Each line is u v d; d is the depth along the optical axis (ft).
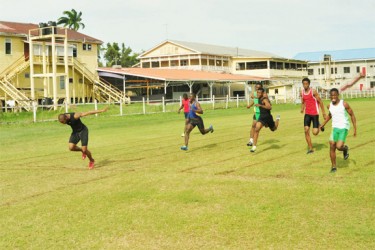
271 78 202.59
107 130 73.46
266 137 54.80
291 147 45.19
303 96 40.24
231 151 44.29
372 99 180.86
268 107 40.98
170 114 109.50
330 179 29.76
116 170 36.45
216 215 23.12
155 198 26.86
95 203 26.30
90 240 20.49
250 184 29.22
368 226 20.62
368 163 34.65
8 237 21.17
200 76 164.96
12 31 134.00
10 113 95.86
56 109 103.65
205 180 31.01
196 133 63.26
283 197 25.80
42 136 66.33
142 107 115.75
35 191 29.99
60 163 41.16
